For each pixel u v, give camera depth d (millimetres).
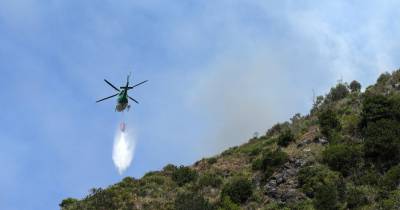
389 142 54562
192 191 62656
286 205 53406
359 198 49500
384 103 59219
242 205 56250
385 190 49750
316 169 55562
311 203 51844
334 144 58656
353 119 61219
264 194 56625
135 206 60250
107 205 60844
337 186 51938
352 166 54938
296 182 55750
